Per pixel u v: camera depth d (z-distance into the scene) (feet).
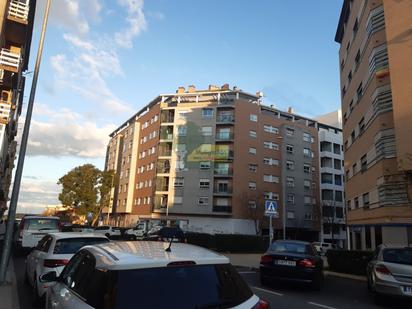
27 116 38.45
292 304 30.19
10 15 78.89
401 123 63.77
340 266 53.36
